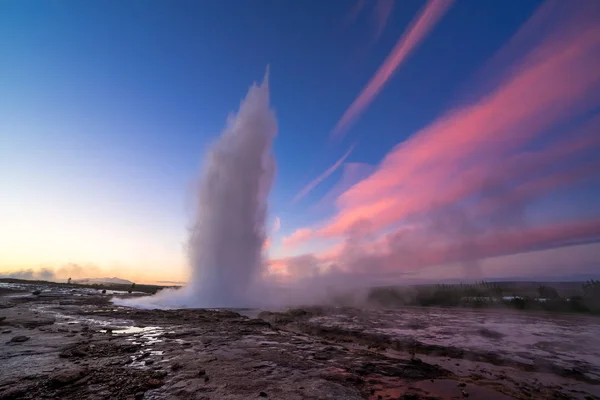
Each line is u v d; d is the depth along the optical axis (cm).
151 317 1530
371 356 883
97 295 3009
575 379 758
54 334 1023
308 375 682
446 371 787
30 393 538
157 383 595
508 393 646
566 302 2178
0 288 3178
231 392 565
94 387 571
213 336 1086
